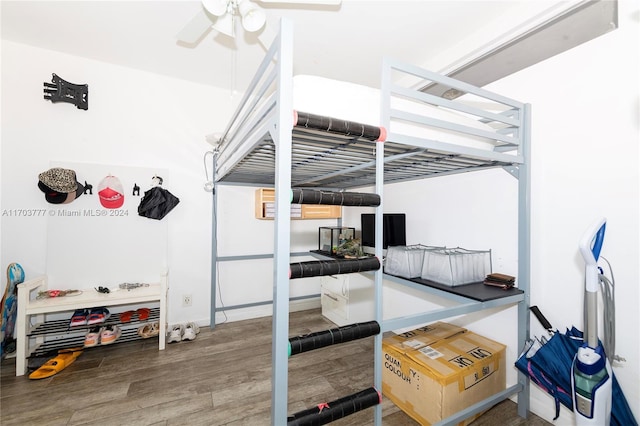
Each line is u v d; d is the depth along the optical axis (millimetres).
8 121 2324
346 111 1196
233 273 3193
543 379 1499
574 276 1588
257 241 3303
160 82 2838
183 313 2957
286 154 950
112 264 2664
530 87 1771
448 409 1529
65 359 2207
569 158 1598
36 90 2398
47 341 2412
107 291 2488
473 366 1642
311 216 3451
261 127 1198
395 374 1837
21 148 2367
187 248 2973
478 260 1963
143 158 2783
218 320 3109
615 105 1421
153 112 2814
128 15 1984
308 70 2695
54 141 2463
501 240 1928
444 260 1912
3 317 2189
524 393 1708
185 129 2943
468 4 1847
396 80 2865
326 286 3287
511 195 1867
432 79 1354
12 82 2330
